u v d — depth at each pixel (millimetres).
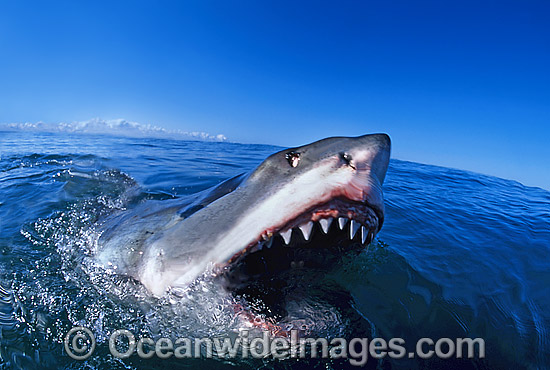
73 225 3148
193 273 1666
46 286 2156
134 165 7574
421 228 3420
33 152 9938
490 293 2150
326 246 1870
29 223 3275
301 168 1630
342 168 1578
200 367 1584
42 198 4156
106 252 2184
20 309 1938
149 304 1794
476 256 2752
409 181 6945
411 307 1894
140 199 4168
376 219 1647
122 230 2277
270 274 1749
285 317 1626
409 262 2461
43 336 1756
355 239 1815
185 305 1690
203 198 2172
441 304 1957
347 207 1569
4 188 4715
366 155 1671
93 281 2127
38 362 1615
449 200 5086
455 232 3385
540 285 2332
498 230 3584
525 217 4316
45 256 2611
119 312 1871
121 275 1983
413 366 1502
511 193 6453
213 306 1646
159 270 1759
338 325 1653
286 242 1587
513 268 2580
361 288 1984
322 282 1830
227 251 1627
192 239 1736
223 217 1715
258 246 1608
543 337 1758
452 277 2318
